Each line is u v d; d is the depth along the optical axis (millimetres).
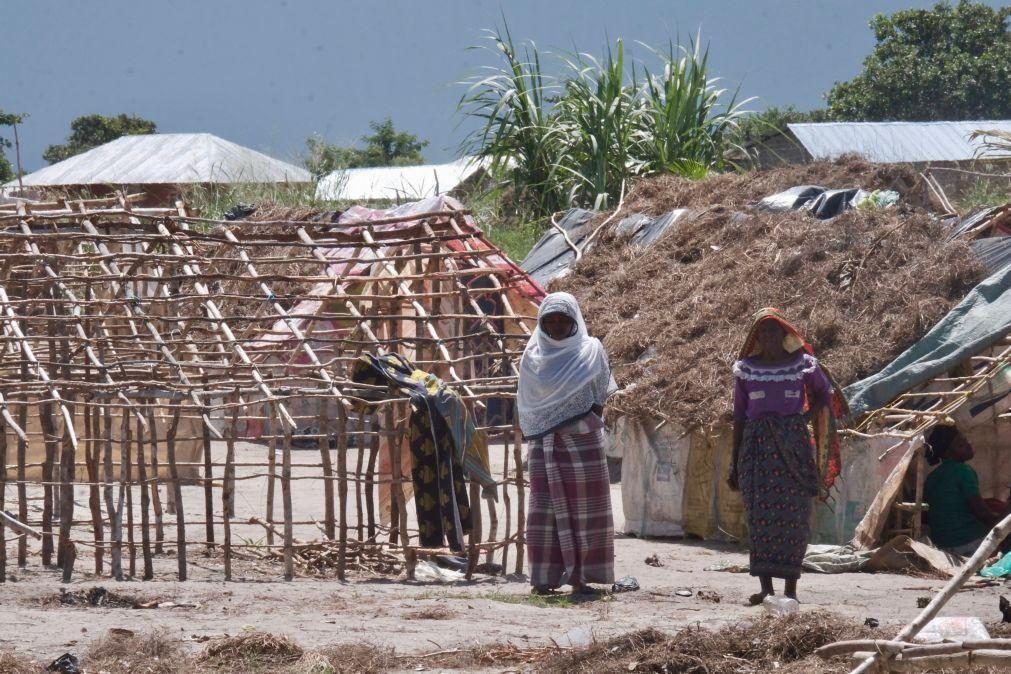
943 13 183875
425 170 144750
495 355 38625
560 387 30953
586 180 86750
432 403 35344
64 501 33406
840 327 44062
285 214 73250
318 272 54469
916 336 42375
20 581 33500
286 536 34906
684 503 44094
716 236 57156
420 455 35438
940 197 64000
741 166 113938
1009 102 176375
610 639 22141
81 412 52625
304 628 25047
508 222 92250
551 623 26000
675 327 49219
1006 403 40688
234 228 47625
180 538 34125
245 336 43031
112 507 34219
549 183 88188
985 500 38281
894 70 179250
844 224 49094
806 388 28859
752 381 29000
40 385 34594
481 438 36594
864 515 38594
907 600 30047
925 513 39031
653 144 89000
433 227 42281
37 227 40375
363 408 36281
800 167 66312
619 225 67625
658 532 44781
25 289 40844
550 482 31141
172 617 26516
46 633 24062
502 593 31953
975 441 42062
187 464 37281
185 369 43812
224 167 138750
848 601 30062
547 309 31172
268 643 21828
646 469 45250
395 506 38750
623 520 49312
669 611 28156
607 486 31469
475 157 90375
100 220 41250
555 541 31438
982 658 15555
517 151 90000
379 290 42906
